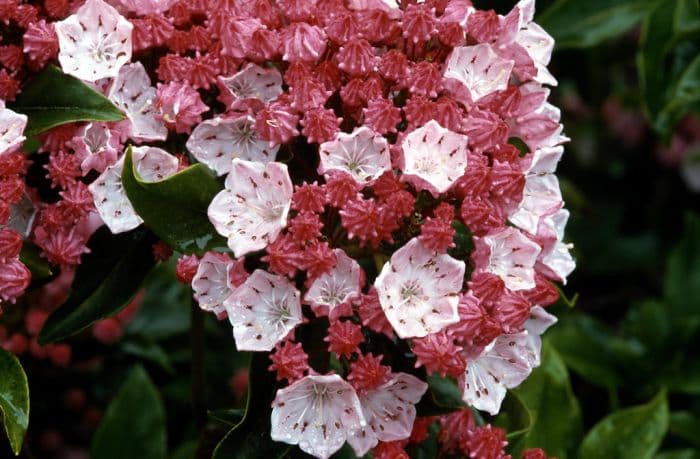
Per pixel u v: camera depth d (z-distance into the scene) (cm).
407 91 54
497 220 52
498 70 54
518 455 57
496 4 64
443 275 52
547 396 63
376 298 51
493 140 53
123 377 67
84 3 55
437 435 56
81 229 55
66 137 54
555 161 55
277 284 52
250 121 54
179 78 54
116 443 63
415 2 55
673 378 71
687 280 75
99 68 54
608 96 86
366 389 51
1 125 52
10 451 62
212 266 53
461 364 51
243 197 52
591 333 74
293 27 53
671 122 68
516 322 52
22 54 54
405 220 52
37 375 66
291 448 53
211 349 69
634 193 86
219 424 58
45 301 65
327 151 52
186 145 54
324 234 52
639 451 63
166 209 52
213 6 55
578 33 68
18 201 53
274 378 52
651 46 66
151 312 69
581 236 84
